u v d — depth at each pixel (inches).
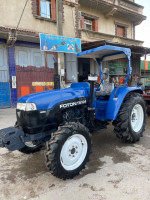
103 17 488.4
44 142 114.0
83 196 85.4
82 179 99.7
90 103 123.0
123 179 97.7
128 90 145.1
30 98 105.5
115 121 141.6
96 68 437.4
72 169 100.1
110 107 135.2
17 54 323.9
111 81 167.9
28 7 304.5
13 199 85.1
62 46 306.0
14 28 289.9
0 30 266.7
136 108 153.6
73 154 102.6
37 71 351.9
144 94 247.8
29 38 309.3
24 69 334.3
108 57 165.6
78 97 122.6
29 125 103.2
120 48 138.7
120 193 86.4
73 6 368.2
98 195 85.7
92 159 122.4
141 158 121.7
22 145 101.7
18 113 110.1
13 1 286.8
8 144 96.3
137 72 537.6
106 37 445.1
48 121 108.0
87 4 430.9
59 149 93.4
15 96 328.2
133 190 88.3
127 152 132.2
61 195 86.8
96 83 162.7
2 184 97.3
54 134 97.2
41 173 108.3
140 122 156.2
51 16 345.7
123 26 549.6
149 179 97.0
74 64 403.2
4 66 312.8
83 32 396.8
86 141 107.4
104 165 113.8
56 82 202.1
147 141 154.9
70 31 369.1
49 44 293.0
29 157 130.7
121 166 111.5
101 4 434.6
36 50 346.9
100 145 147.2
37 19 317.4
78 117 126.2
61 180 99.9
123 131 138.8
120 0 494.3
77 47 325.4
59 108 111.0
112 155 127.9
